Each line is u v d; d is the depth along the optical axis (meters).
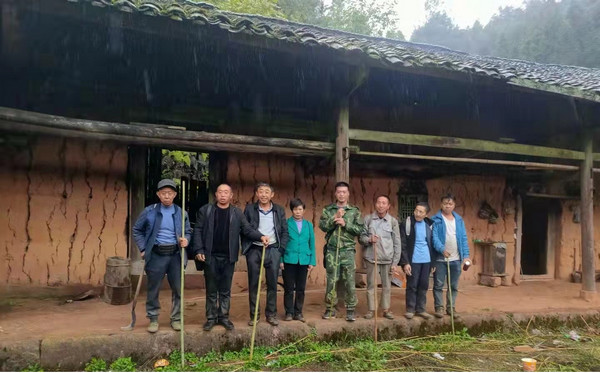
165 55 4.80
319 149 5.26
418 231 5.18
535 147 6.27
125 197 5.88
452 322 5.10
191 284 6.13
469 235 7.95
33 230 5.41
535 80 5.36
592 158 6.77
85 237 5.65
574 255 8.79
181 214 4.21
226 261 4.27
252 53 4.65
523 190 8.37
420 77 5.60
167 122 5.93
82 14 3.53
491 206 8.15
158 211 4.12
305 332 4.57
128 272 5.18
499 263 7.78
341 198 4.84
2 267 5.24
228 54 4.74
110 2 3.47
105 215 5.76
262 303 5.50
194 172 9.88
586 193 6.75
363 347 4.50
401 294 6.54
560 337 5.52
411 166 7.22
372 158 6.75
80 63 4.98
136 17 3.64
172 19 3.70
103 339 3.88
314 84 5.59
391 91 6.21
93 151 5.73
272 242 4.51
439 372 4.22
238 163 6.46
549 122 7.29
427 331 5.11
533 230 9.57
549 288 7.72
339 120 5.23
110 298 5.08
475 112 7.12
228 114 6.20
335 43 4.41
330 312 4.86
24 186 5.39
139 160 5.96
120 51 4.67
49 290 5.36
